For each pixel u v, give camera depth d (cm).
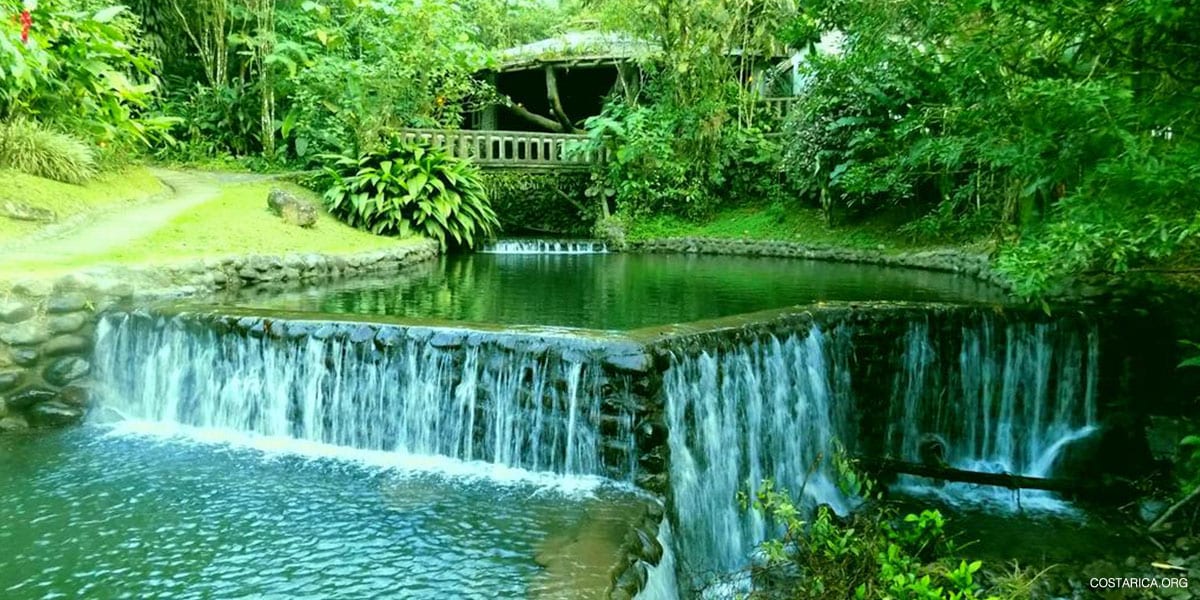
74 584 343
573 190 1775
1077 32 435
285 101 1761
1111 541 518
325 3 1791
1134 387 671
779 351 573
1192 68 431
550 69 1903
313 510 427
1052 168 477
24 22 836
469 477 482
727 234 1530
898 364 647
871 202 1400
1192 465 546
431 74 1584
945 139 579
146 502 435
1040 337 668
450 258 1266
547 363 491
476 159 1650
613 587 338
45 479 467
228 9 1714
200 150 1633
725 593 435
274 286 866
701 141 1631
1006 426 677
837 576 430
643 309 739
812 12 653
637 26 1616
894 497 592
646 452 461
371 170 1303
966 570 384
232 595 335
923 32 607
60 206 895
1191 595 447
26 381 565
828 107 1331
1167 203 412
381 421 537
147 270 705
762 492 489
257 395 568
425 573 353
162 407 594
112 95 1149
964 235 1147
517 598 328
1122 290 709
